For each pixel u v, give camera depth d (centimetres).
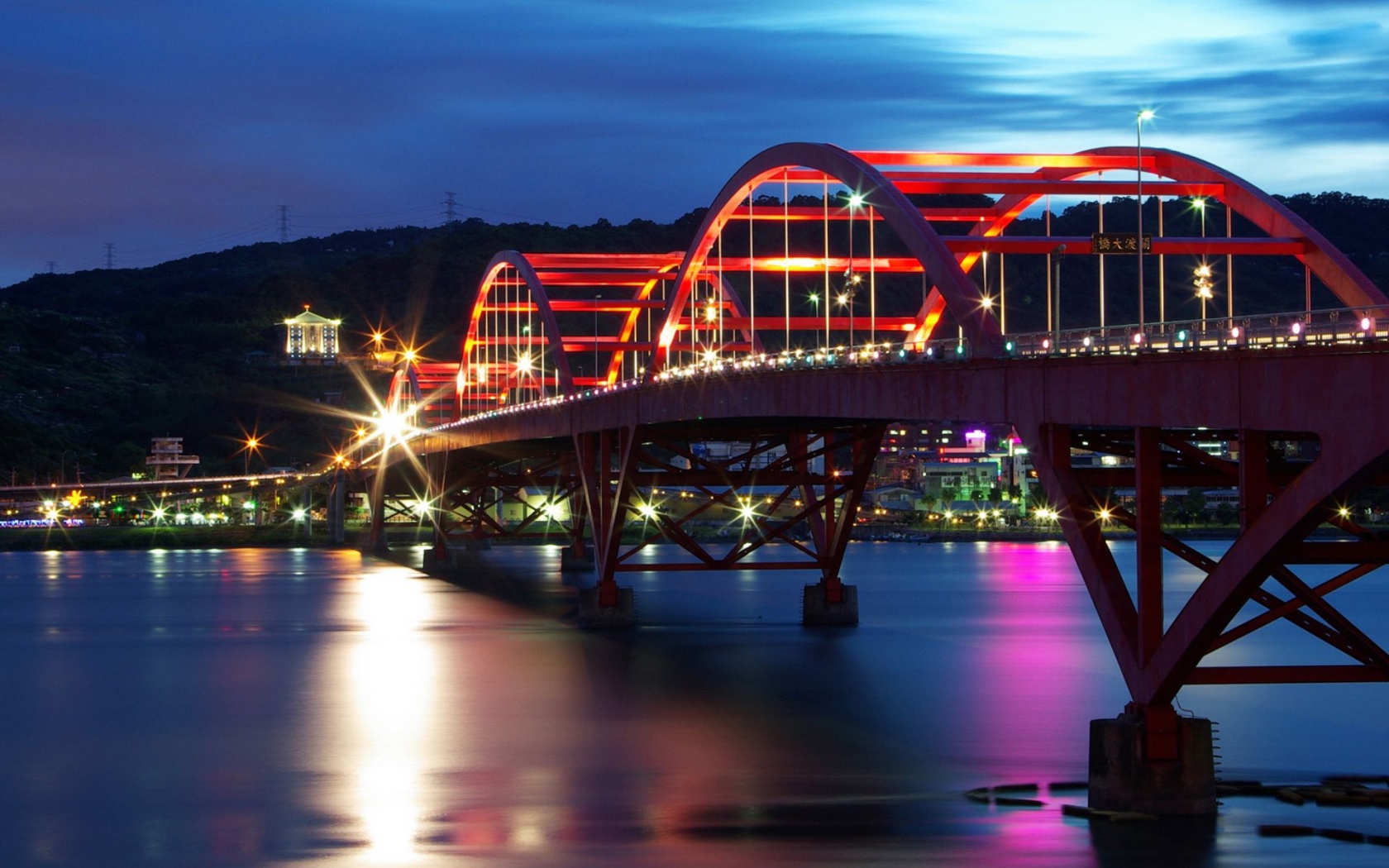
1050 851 3747
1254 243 5528
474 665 7588
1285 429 3366
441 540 15938
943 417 5159
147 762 5288
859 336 16338
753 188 7769
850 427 8500
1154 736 3934
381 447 19988
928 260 5412
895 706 6212
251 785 4894
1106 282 17625
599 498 9281
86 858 4062
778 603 11281
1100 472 4259
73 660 8219
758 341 10494
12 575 16138
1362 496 18038
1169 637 3728
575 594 12406
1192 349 3722
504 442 12400
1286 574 3566
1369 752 5097
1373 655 3659
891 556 19238
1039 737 5497
